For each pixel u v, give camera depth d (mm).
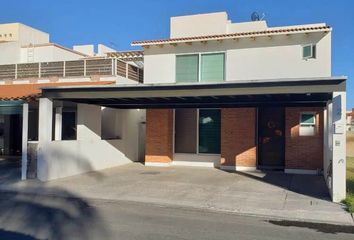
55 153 14578
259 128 17594
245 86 11453
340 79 10422
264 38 16984
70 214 9344
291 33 16281
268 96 12797
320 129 16062
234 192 12102
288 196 11477
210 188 12773
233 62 17469
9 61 23875
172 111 18938
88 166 16578
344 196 10602
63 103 16219
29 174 14445
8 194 11992
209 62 17953
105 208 10117
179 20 19547
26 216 9070
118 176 15406
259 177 15133
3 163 19359
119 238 7281
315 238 7547
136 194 11852
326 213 9516
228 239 7355
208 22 19031
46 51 23500
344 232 8023
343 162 10586
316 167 16094
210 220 8930
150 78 18797
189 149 18766
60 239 7172
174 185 13359
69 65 19656
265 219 9094
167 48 18594
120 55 25562
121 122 19531
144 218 9031
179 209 10117
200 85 11930
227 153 17500
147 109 18875
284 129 17109
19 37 28906
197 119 18625
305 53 16516
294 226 8477
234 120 17406
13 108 15523
